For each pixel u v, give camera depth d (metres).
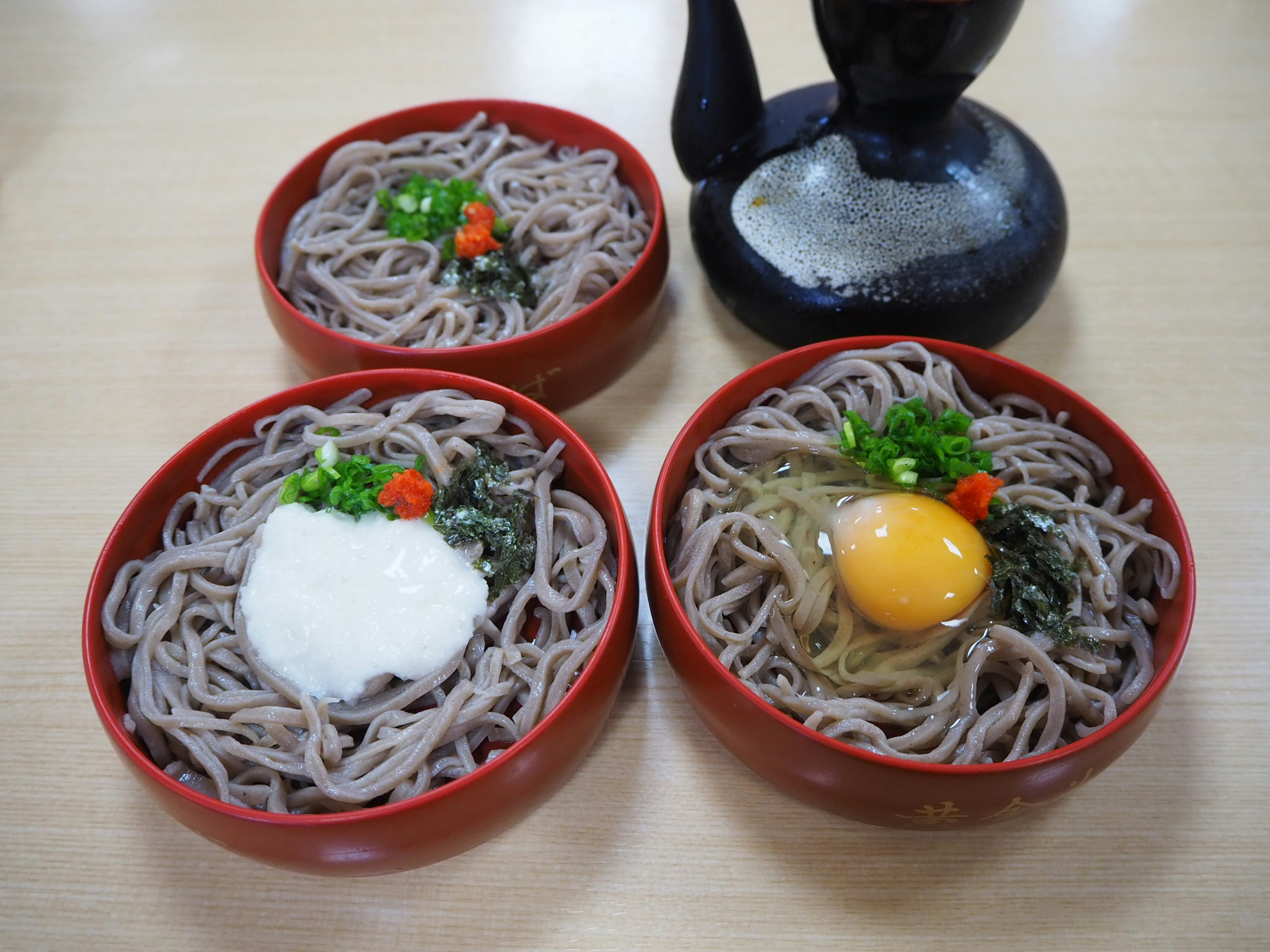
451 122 0.36
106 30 0.46
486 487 0.26
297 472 0.26
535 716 0.23
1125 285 0.35
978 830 0.24
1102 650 0.24
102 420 0.33
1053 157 0.38
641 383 0.33
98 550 0.30
